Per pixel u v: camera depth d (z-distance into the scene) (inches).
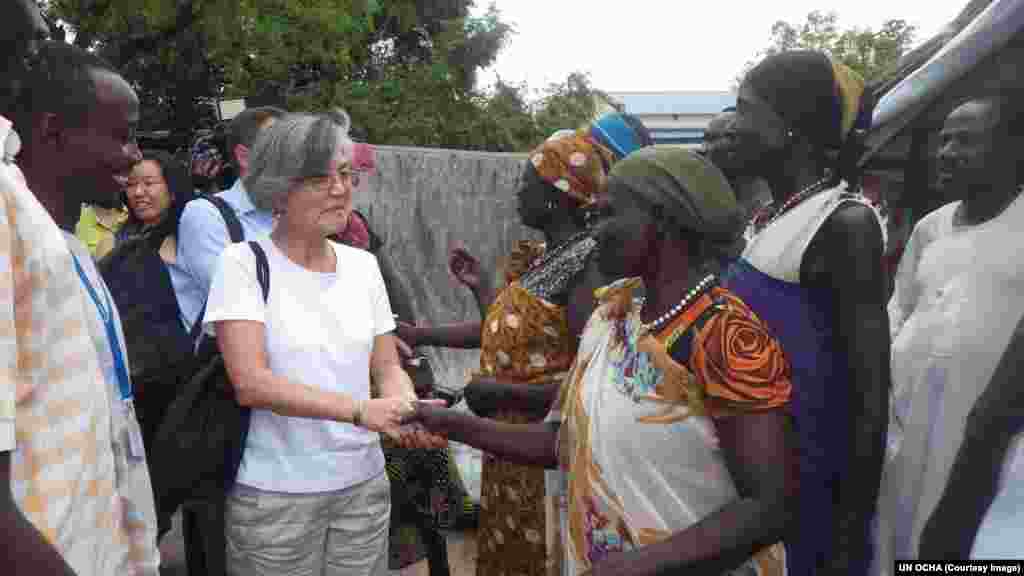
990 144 65.3
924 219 77.1
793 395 75.2
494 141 508.1
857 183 78.7
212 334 86.4
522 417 97.9
